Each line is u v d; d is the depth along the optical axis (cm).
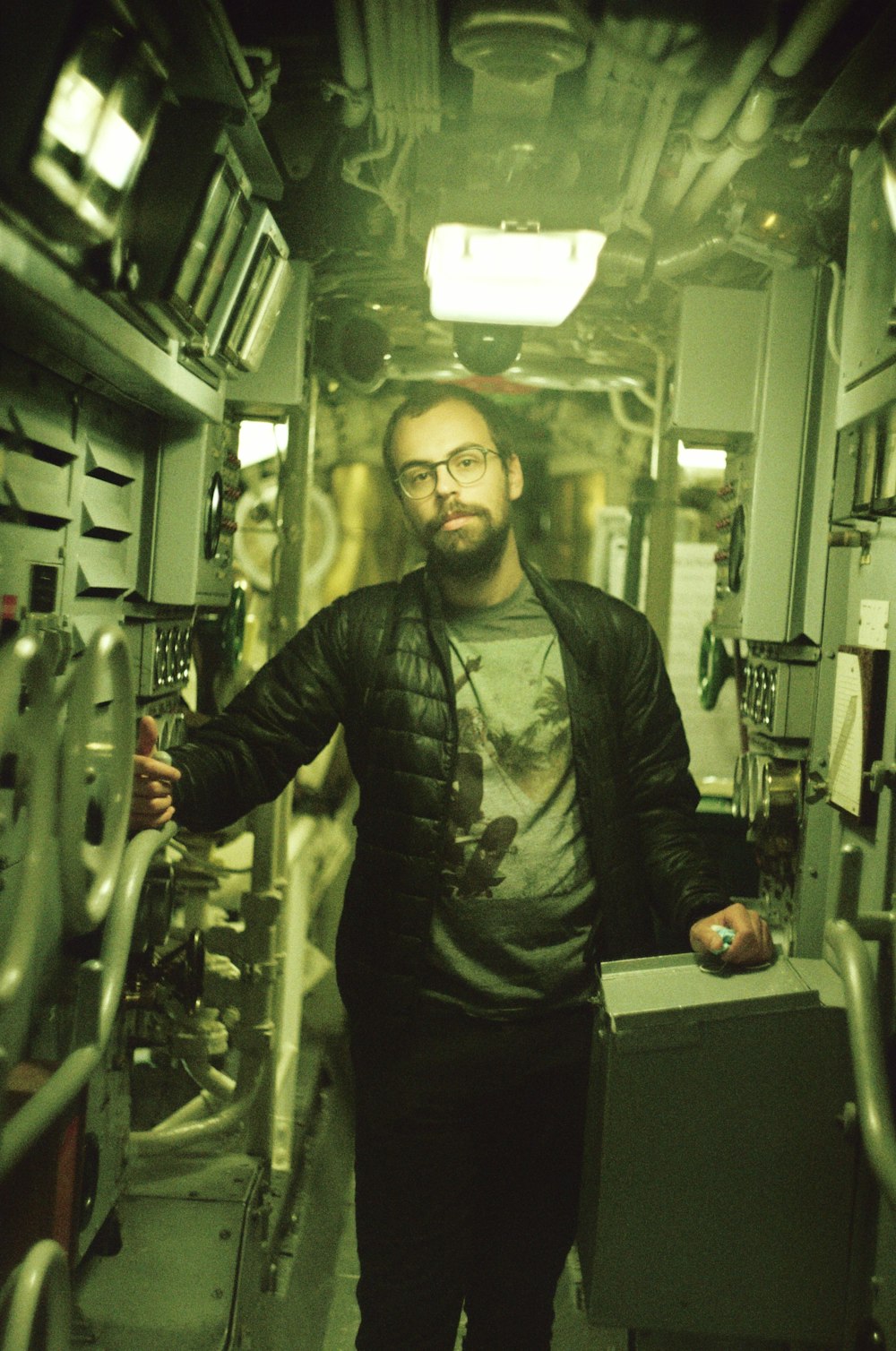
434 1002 231
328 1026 444
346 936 241
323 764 478
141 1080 359
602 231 239
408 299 346
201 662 349
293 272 291
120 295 168
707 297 281
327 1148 396
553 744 238
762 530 274
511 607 246
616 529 534
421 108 228
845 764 237
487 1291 239
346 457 701
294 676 250
